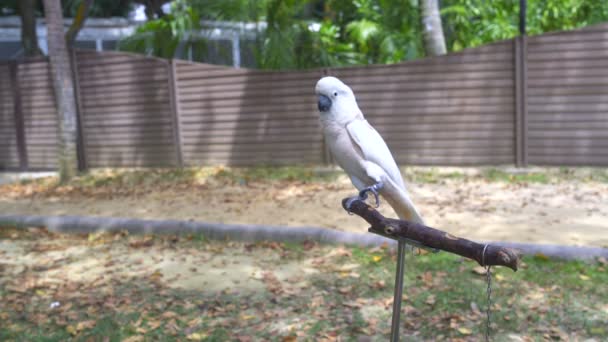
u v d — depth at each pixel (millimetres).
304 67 11633
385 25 13727
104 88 10891
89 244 6191
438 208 7105
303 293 4539
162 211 7660
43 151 11289
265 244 5848
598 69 8578
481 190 8117
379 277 4762
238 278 4953
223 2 11398
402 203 2801
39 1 15023
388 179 2725
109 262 5516
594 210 6672
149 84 10625
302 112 10039
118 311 4297
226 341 3771
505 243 5094
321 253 5480
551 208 6875
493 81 9117
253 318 4113
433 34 10000
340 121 2775
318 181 9328
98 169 11141
